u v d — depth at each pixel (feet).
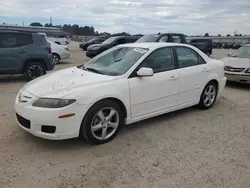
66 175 9.35
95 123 11.51
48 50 28.89
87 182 8.96
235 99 20.80
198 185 8.89
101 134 11.86
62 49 44.68
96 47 49.39
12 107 17.28
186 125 14.55
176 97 14.96
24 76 29.81
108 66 13.80
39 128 10.68
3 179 9.01
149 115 13.70
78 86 11.29
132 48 14.73
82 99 10.80
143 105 13.24
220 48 128.26
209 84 17.24
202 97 16.90
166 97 14.33
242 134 13.43
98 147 11.60
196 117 15.97
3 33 25.96
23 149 11.21
